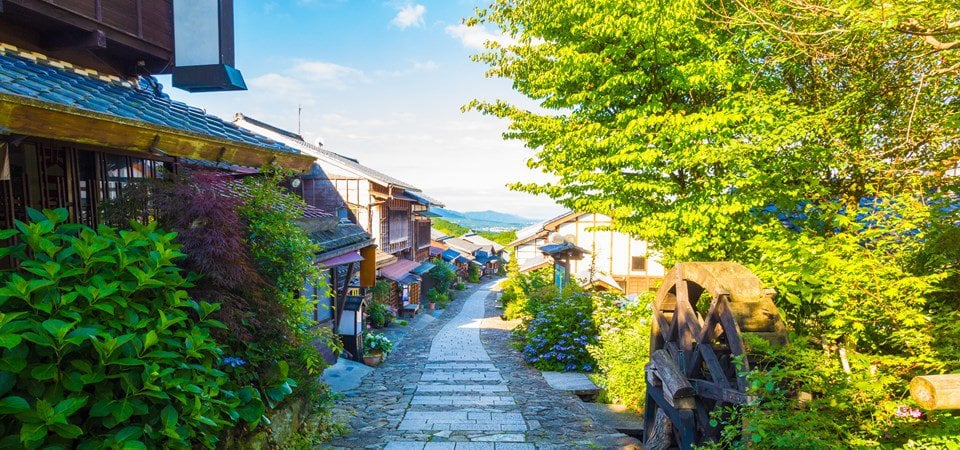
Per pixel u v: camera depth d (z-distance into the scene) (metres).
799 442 3.23
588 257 28.27
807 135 6.23
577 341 11.23
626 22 6.34
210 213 4.18
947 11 3.25
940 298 4.32
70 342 2.80
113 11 5.33
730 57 6.99
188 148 4.23
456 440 5.84
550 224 28.66
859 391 3.62
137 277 3.29
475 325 21.77
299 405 5.64
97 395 2.95
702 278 5.19
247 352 4.57
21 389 2.74
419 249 34.22
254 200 5.41
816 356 3.88
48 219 3.34
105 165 4.56
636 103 7.88
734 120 6.05
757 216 6.85
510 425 6.52
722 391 4.45
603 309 11.61
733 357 4.40
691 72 6.60
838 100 6.45
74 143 4.18
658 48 6.65
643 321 8.35
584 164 7.70
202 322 3.81
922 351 3.74
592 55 6.88
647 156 6.45
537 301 15.89
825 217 5.29
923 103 5.66
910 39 5.57
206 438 3.50
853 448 3.26
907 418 3.38
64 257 3.19
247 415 4.14
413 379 10.11
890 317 3.99
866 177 6.35
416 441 5.78
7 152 3.45
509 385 9.50
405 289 26.95
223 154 4.63
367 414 7.11
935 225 4.20
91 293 2.97
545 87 7.83
